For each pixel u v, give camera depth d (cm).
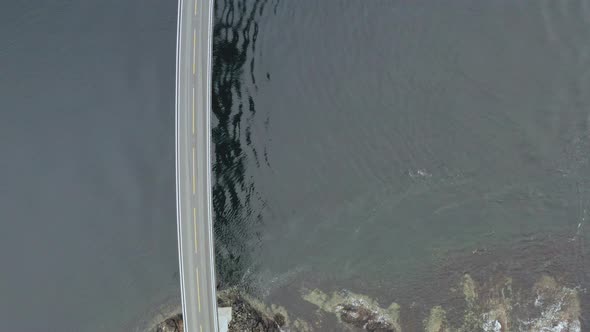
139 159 7588
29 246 7188
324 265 6900
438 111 7362
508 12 7675
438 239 6925
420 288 6725
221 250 7081
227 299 6825
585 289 6594
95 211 7350
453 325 6569
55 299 6938
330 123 7462
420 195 7125
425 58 7575
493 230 6906
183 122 7088
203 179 6856
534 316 6556
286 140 7469
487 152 7175
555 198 6956
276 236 7094
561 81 7319
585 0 7600
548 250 6769
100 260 7119
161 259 7106
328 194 7194
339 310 6694
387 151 7288
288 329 6669
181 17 7494
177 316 6850
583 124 7125
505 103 7312
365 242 6969
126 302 6925
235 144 7519
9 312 6862
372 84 7550
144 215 7312
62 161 7625
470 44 7588
